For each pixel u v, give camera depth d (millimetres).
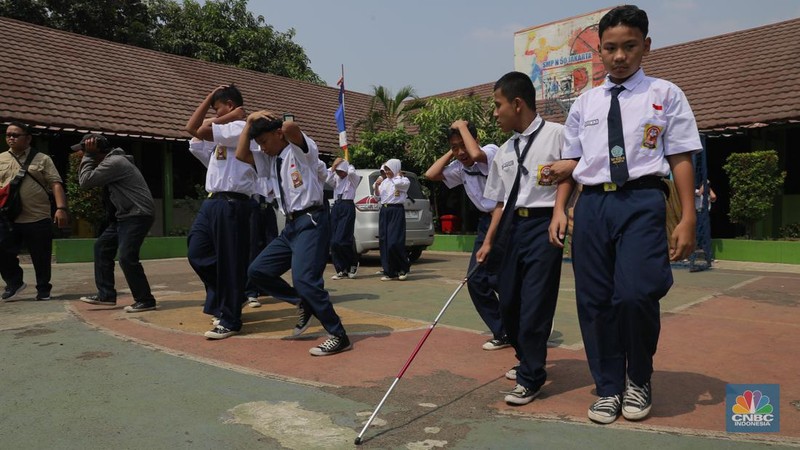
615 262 2770
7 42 13078
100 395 3256
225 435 2715
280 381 3500
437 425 2834
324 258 4188
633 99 2781
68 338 4570
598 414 2834
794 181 11703
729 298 6211
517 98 3227
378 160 13953
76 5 18672
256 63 21984
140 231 5578
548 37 14742
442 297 6523
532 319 3119
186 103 14375
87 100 12555
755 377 3494
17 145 6254
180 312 5652
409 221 10211
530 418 2920
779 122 10273
